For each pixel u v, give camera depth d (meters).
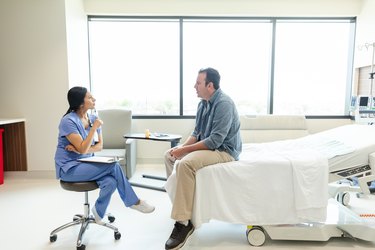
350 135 2.32
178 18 3.76
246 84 3.97
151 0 3.60
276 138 3.62
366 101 3.09
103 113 3.48
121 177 1.81
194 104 3.93
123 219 2.12
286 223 1.74
